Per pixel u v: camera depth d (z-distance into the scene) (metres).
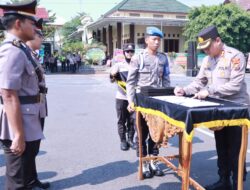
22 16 2.60
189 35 31.05
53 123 7.98
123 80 5.62
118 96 5.74
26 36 2.66
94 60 32.03
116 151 5.68
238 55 3.55
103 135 6.79
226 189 3.99
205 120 2.98
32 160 2.85
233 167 3.67
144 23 31.48
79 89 15.80
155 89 3.97
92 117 8.74
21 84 2.66
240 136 3.55
